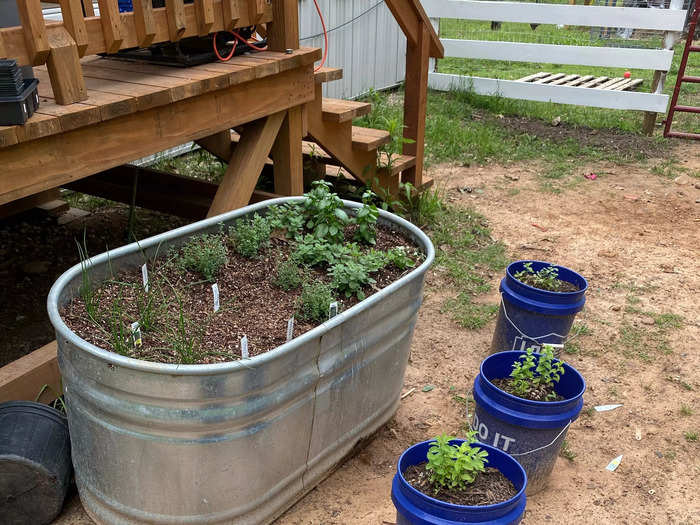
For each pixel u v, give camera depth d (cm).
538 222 573
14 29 244
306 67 396
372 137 489
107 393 214
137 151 299
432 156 717
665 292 462
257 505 247
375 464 299
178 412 211
